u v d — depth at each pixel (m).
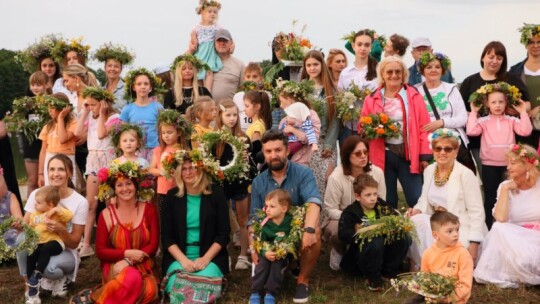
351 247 6.80
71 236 6.46
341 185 7.16
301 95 7.86
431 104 7.82
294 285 6.72
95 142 7.87
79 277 7.05
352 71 8.68
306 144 7.65
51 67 9.66
